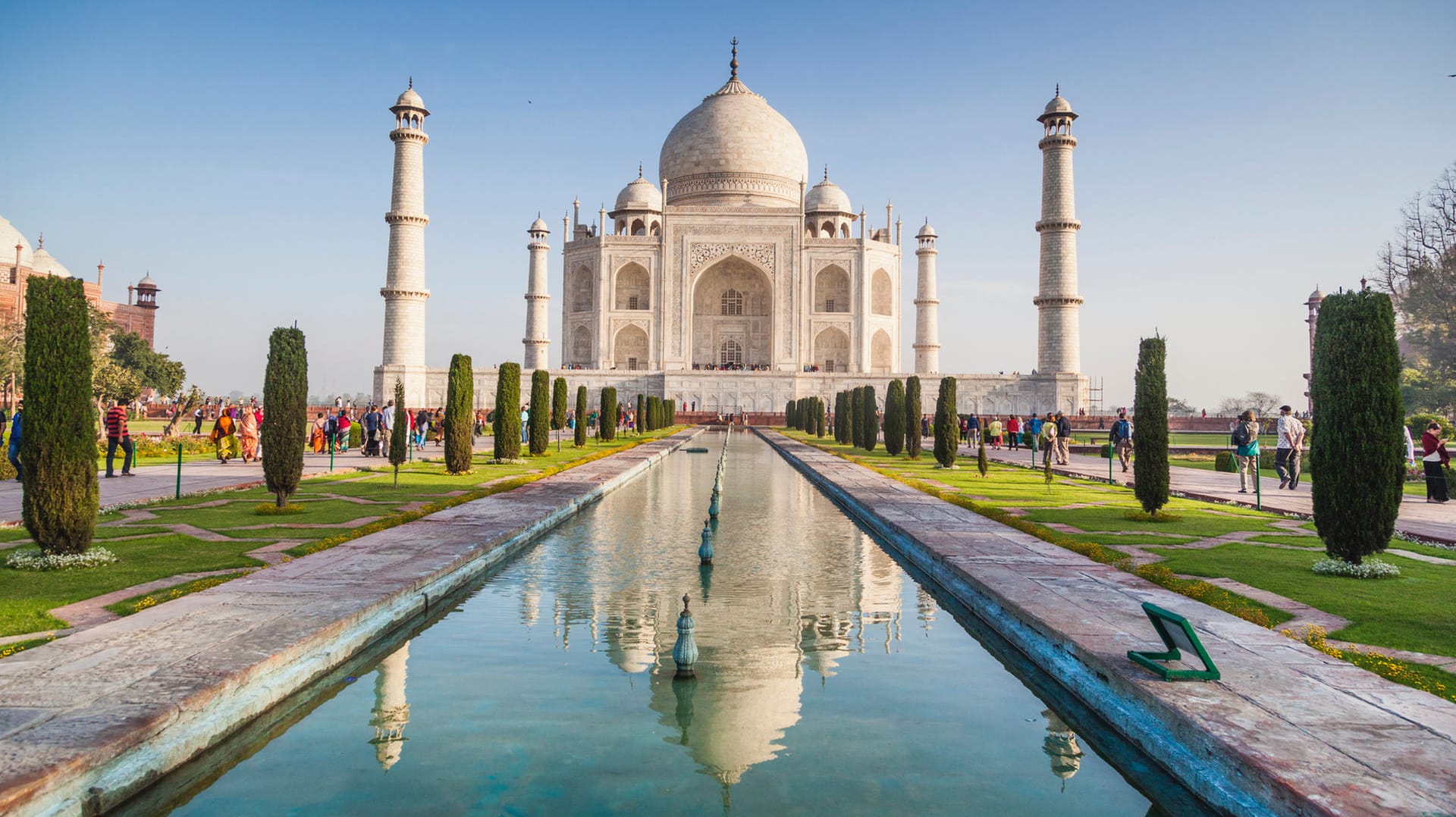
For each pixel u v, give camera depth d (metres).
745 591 13.50
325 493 23.39
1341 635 9.81
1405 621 10.45
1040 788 6.88
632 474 31.92
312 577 12.10
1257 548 15.55
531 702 8.61
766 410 87.12
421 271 76.12
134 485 24.73
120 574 12.55
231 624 9.55
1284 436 26.72
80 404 13.11
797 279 94.19
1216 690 7.66
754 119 104.12
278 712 8.26
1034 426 45.88
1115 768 7.33
